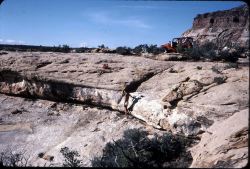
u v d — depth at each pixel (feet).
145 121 43.75
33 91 64.64
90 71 61.62
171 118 38.09
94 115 51.93
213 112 33.78
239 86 36.55
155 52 91.71
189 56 69.05
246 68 44.01
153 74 55.57
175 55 68.64
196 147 30.40
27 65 69.87
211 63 56.70
